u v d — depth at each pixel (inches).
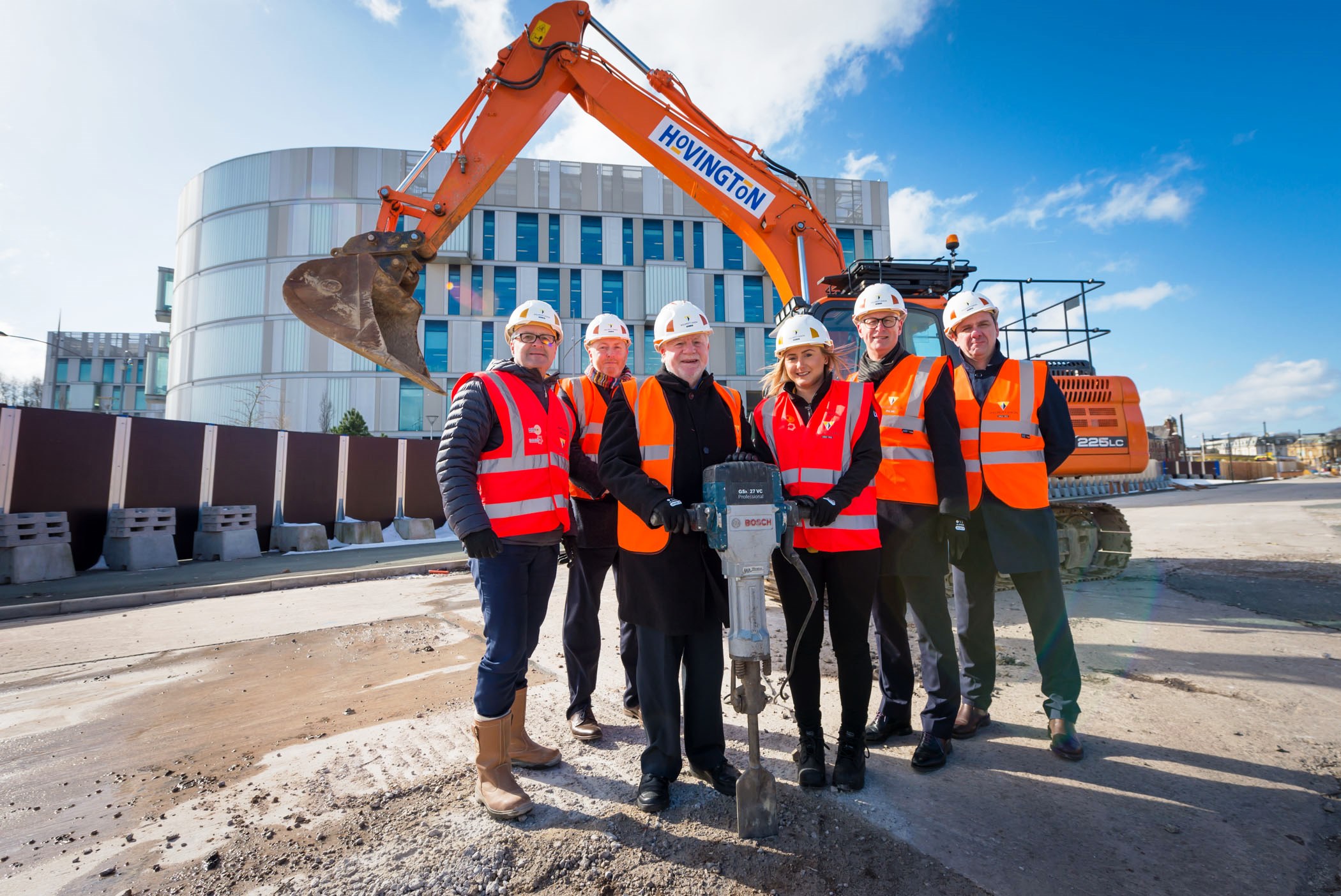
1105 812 83.5
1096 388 219.3
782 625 183.8
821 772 92.0
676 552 89.8
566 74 238.4
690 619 89.0
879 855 75.0
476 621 209.8
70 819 86.7
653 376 97.1
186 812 87.8
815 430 98.0
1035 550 107.2
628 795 91.0
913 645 166.6
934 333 202.8
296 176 1385.3
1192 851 74.2
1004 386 115.0
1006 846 76.3
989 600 114.3
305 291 194.4
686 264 1444.4
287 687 143.9
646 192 1448.1
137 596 255.6
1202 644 156.3
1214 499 690.2
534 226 1397.6
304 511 461.1
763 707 79.8
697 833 80.5
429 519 526.9
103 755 108.0
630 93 239.5
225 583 280.5
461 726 118.2
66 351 2299.5
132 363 2345.0
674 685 91.7
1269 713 113.8
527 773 98.8
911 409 111.0
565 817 84.8
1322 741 102.0
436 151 229.0
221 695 139.2
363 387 1337.4
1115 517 249.1
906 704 110.0
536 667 154.9
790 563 94.0
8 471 322.3
